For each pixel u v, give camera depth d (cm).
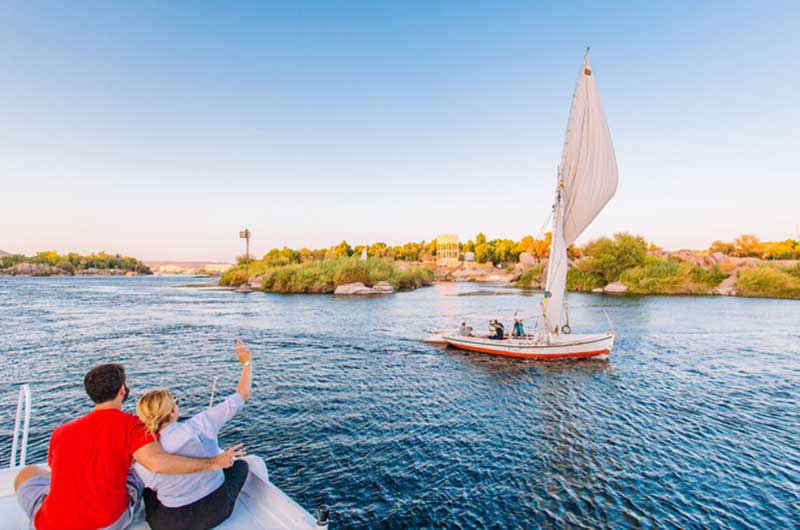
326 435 1316
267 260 11431
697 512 927
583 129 2311
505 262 16225
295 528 427
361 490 1006
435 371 2128
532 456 1189
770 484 1045
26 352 2489
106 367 409
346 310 4766
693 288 6694
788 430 1380
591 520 898
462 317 4144
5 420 1449
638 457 1188
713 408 1591
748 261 7612
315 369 2138
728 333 3152
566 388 1847
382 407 1580
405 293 7400
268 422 1416
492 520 897
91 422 396
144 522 439
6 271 19112
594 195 2303
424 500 967
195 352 2498
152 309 4862
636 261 7606
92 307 5066
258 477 495
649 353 2527
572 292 7388
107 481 383
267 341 2867
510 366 2238
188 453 416
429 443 1267
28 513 411
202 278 19138
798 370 2122
